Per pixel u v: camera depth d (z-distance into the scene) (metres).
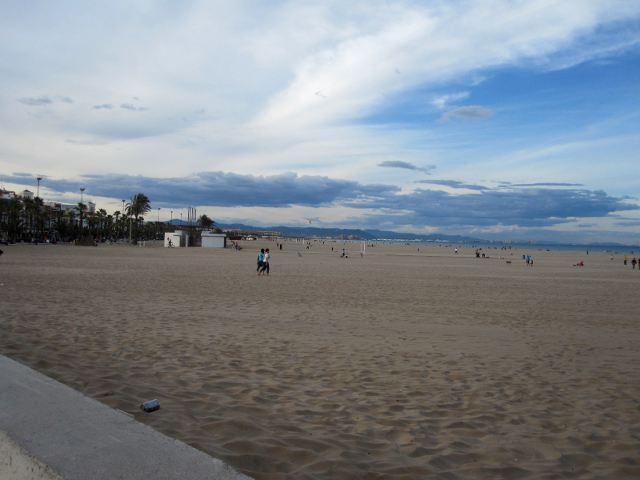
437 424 5.23
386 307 16.19
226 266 37.47
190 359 7.90
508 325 13.16
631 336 11.85
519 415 5.67
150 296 17.02
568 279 33.41
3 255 44.69
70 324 10.73
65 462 2.36
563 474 4.10
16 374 3.88
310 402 5.86
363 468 3.99
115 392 5.81
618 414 5.83
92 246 86.50
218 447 4.23
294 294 19.28
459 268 44.62
